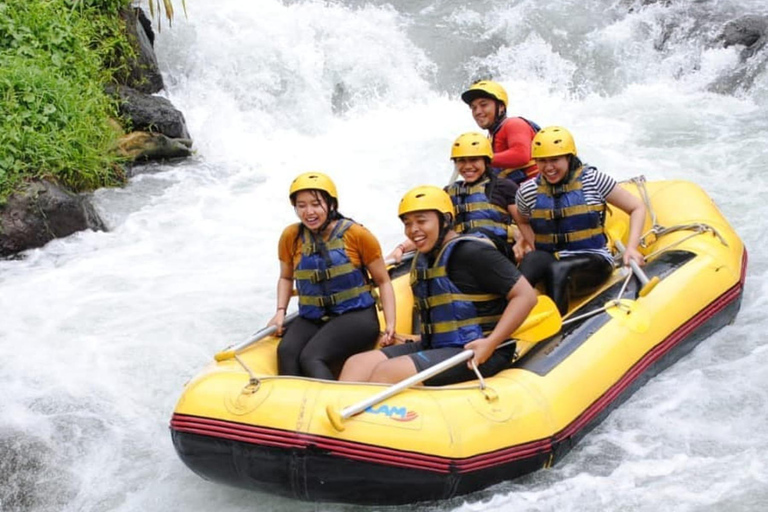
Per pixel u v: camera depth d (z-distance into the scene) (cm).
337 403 386
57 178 766
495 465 396
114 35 920
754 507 393
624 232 596
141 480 445
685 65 1098
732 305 536
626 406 474
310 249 448
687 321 502
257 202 807
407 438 382
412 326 514
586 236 507
